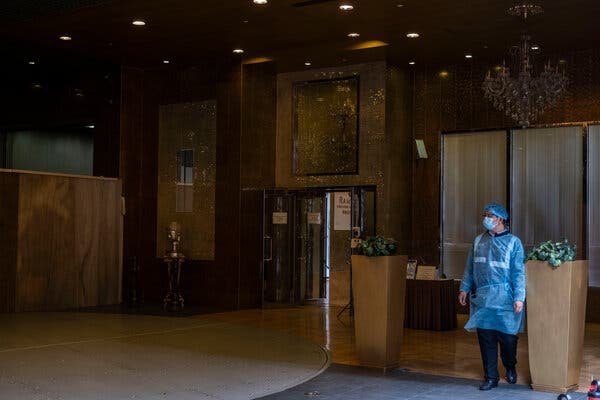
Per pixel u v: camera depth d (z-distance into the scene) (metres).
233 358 7.74
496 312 6.36
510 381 6.55
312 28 10.72
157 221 13.48
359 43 11.55
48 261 12.27
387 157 12.25
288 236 12.99
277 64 12.63
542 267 6.26
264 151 13.09
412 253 12.80
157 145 13.55
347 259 12.73
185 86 13.27
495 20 10.03
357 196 12.45
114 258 13.20
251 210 12.75
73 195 12.63
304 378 6.73
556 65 11.71
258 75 13.00
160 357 7.76
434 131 12.75
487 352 6.39
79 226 12.71
